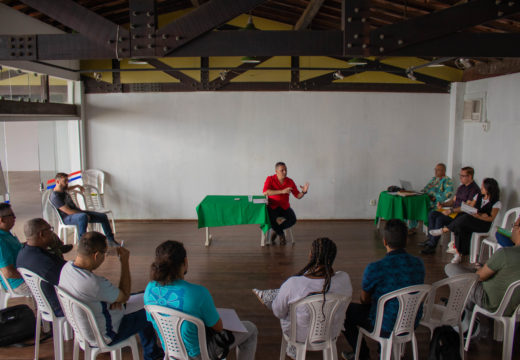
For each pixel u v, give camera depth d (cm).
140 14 340
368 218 770
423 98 754
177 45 340
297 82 743
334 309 254
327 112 752
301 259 552
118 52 346
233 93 746
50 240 302
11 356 319
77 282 249
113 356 273
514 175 594
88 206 666
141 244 620
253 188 768
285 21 724
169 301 228
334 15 619
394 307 265
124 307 281
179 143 755
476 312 321
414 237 659
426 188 649
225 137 755
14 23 513
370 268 275
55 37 352
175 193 766
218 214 582
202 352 233
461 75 747
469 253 534
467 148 727
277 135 756
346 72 739
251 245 618
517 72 584
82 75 736
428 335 355
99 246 254
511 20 493
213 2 334
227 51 344
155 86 742
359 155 763
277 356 323
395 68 741
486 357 320
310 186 769
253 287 460
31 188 623
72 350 328
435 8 514
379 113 756
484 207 508
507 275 291
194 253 579
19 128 621
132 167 760
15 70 597
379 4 546
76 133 732
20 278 330
